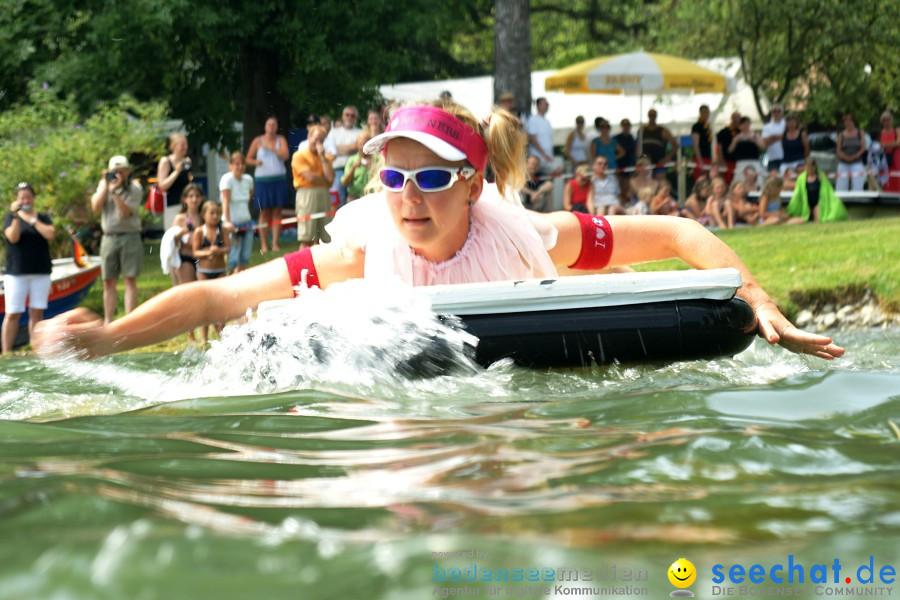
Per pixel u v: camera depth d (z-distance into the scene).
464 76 31.30
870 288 8.11
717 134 18.33
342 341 3.78
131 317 3.95
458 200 4.02
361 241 4.12
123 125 15.92
